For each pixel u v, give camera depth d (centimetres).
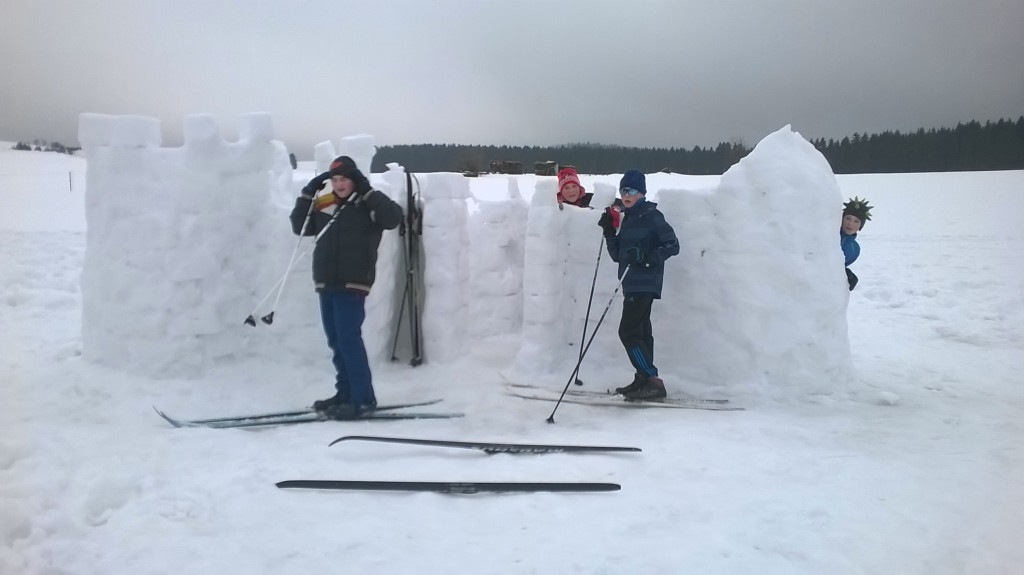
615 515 326
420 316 642
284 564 278
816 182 546
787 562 283
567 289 632
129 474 354
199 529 308
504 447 412
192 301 546
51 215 2083
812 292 536
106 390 506
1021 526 314
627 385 567
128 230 541
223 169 555
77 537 299
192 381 540
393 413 489
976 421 477
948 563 284
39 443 396
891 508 333
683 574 273
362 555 285
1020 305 983
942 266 1375
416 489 351
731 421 475
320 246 479
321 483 350
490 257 695
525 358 602
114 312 544
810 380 536
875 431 454
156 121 553
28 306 822
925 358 693
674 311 580
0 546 284
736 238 549
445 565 279
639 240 531
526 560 283
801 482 366
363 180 486
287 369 573
